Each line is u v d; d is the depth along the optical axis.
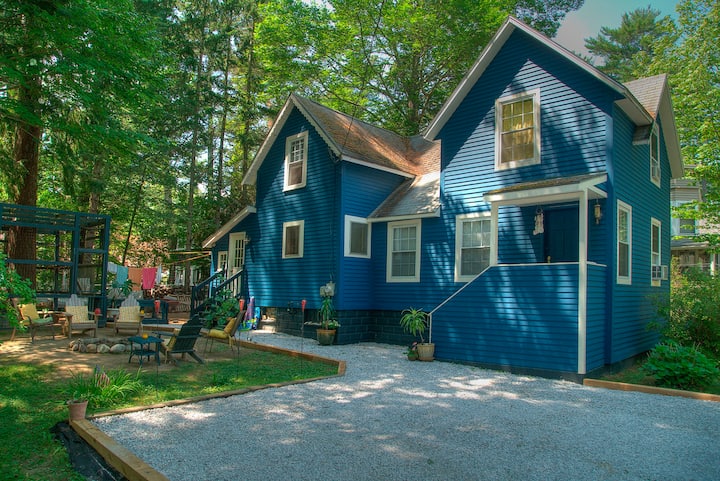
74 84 11.80
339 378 9.05
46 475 4.56
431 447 5.37
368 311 14.95
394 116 29.08
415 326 11.46
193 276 32.94
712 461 5.12
